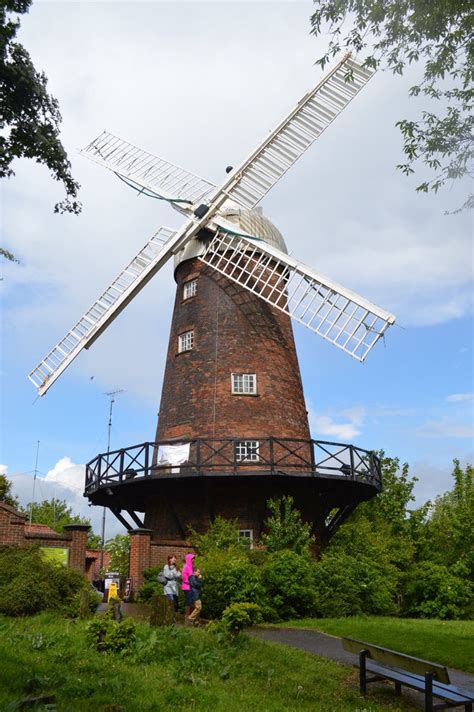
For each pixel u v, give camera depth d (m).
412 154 9.52
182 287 25.98
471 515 29.39
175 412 23.83
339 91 26.14
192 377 23.89
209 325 24.39
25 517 17.48
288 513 20.61
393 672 9.53
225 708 8.28
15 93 11.88
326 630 15.10
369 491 23.27
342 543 23.73
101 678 9.05
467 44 9.10
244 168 25.83
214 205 25.23
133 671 9.75
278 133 26.25
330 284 23.19
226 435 22.58
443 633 14.29
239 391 23.25
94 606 14.72
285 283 25.34
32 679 8.51
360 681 9.88
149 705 8.15
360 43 9.77
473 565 27.38
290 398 24.05
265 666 10.54
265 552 19.38
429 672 8.42
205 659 10.52
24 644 10.78
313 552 22.45
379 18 9.33
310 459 21.48
